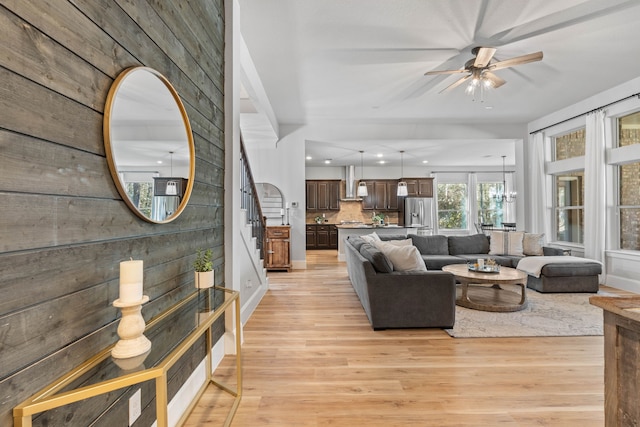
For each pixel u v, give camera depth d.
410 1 2.70
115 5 1.28
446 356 2.59
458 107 5.48
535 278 4.61
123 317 1.19
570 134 5.71
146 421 1.53
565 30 3.13
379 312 3.14
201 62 2.21
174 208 1.75
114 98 1.24
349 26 3.05
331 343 2.85
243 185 3.83
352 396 2.04
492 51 3.03
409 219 9.54
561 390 2.11
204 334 2.21
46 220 0.97
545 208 6.05
